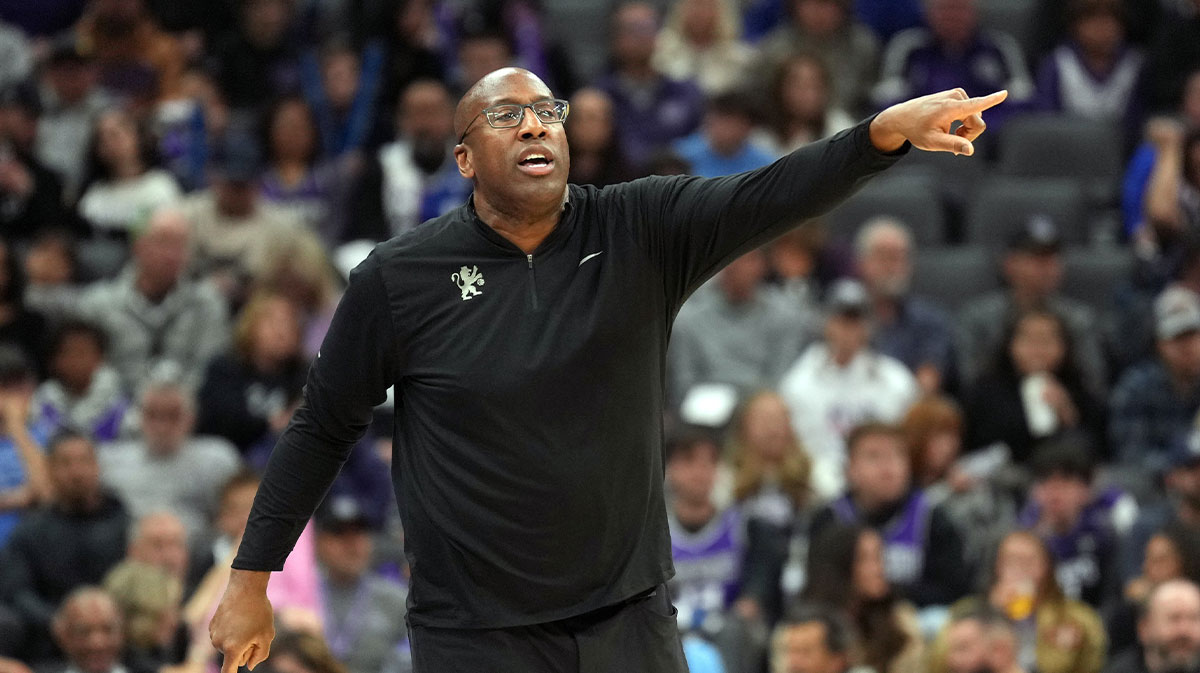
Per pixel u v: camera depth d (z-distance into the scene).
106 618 24.28
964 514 28.00
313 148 39.94
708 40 43.06
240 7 45.84
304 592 26.00
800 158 12.35
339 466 13.37
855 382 31.56
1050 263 33.31
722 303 33.00
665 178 13.00
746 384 32.28
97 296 34.44
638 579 12.71
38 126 41.25
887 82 41.59
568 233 12.77
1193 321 31.81
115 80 42.59
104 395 32.41
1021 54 44.47
